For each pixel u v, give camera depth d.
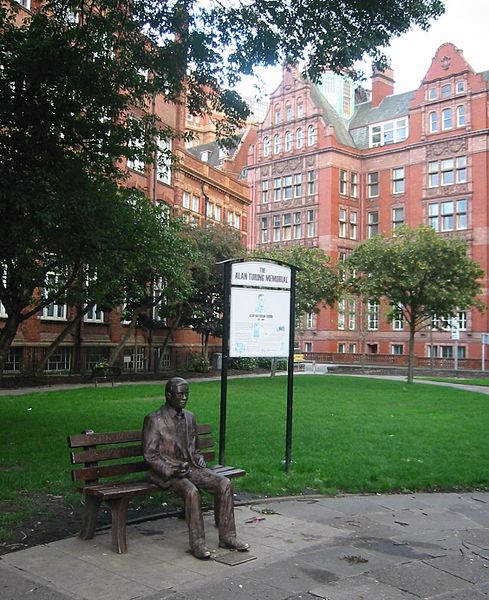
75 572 4.80
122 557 5.16
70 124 10.99
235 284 8.29
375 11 9.80
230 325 8.23
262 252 32.41
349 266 27.97
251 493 7.40
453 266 25.36
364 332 44.88
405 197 58.59
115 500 5.29
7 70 10.06
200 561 5.12
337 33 10.06
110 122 11.40
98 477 5.53
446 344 53.34
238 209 48.34
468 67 53.97
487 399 20.12
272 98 66.25
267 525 6.21
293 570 4.96
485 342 41.19
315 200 61.66
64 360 27.83
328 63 10.70
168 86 11.73
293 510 6.80
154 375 27.89
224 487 5.50
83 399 16.75
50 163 10.40
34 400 16.30
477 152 53.06
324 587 4.62
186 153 39.28
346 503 7.17
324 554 5.38
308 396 19.52
